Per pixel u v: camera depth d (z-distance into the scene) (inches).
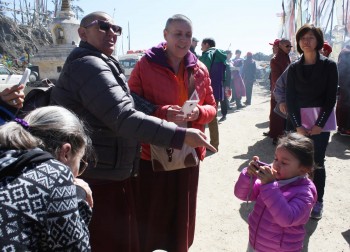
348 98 254.4
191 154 104.7
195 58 115.0
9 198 45.5
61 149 54.5
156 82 106.9
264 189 82.8
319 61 133.7
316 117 138.2
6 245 43.6
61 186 48.6
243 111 432.1
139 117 76.7
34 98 93.6
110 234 91.0
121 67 94.2
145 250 114.4
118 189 91.4
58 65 577.6
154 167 105.7
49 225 47.3
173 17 106.3
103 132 84.3
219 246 133.4
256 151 245.0
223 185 189.5
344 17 375.2
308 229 142.7
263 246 88.0
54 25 578.6
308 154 86.4
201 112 108.4
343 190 175.8
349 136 265.4
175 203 110.8
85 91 79.0
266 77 859.4
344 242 133.3
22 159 48.3
